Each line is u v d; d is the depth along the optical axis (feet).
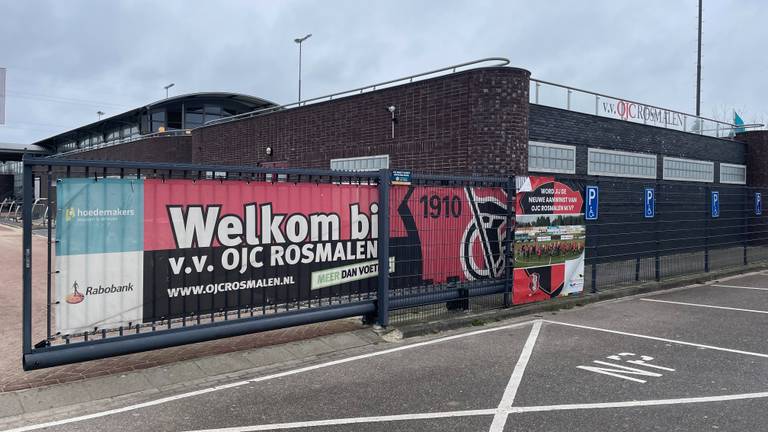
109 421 14.97
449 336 24.25
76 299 17.26
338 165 48.42
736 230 48.65
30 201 16.56
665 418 15.12
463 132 37.24
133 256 18.25
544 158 42.22
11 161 175.22
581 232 32.12
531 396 16.83
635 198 49.83
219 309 20.08
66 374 18.17
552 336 24.26
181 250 19.17
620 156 49.62
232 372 19.13
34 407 15.79
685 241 42.42
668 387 17.69
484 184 28.19
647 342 23.34
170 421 14.97
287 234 21.68
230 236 20.22
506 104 35.63
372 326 24.50
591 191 32.65
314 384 17.94
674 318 28.09
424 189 25.85
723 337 24.27
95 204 17.52
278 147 56.39
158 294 18.76
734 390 17.44
